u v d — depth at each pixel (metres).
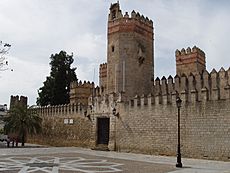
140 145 33.81
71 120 45.03
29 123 45.34
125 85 40.59
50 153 32.66
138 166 21.80
